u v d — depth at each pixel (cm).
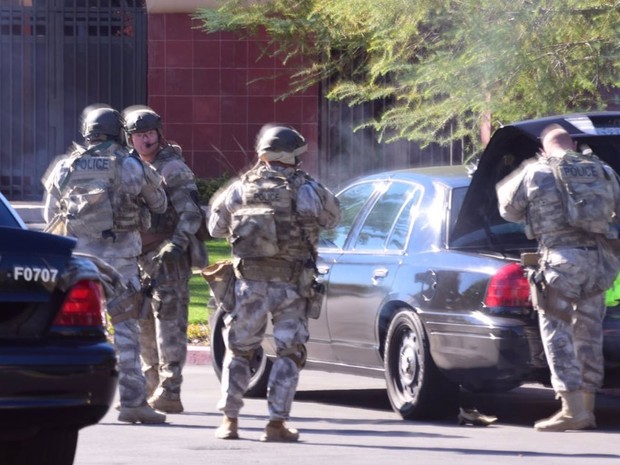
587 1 3161
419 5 3288
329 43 4781
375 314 2147
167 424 1984
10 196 5544
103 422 1988
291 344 1803
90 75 5528
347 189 2403
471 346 1955
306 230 1802
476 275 1972
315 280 1819
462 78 3253
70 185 1950
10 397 1285
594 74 3234
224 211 1823
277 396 1794
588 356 1955
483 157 2012
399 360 2105
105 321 1389
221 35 5394
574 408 1942
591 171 1938
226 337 1830
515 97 3288
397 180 2266
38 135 5544
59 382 1311
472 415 2034
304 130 5397
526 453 1708
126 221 1945
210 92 5412
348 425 2017
